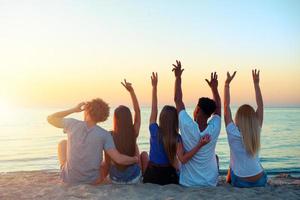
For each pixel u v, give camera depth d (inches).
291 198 266.4
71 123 291.0
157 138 295.9
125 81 301.9
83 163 288.7
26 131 2564.0
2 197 272.4
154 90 304.0
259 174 295.1
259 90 299.9
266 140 1704.0
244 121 291.9
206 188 287.4
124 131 295.1
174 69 292.8
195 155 292.2
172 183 299.3
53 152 1278.3
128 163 287.3
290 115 5664.4
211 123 292.5
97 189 280.5
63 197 262.7
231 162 301.7
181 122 289.4
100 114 285.6
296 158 1063.6
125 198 260.5
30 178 367.2
